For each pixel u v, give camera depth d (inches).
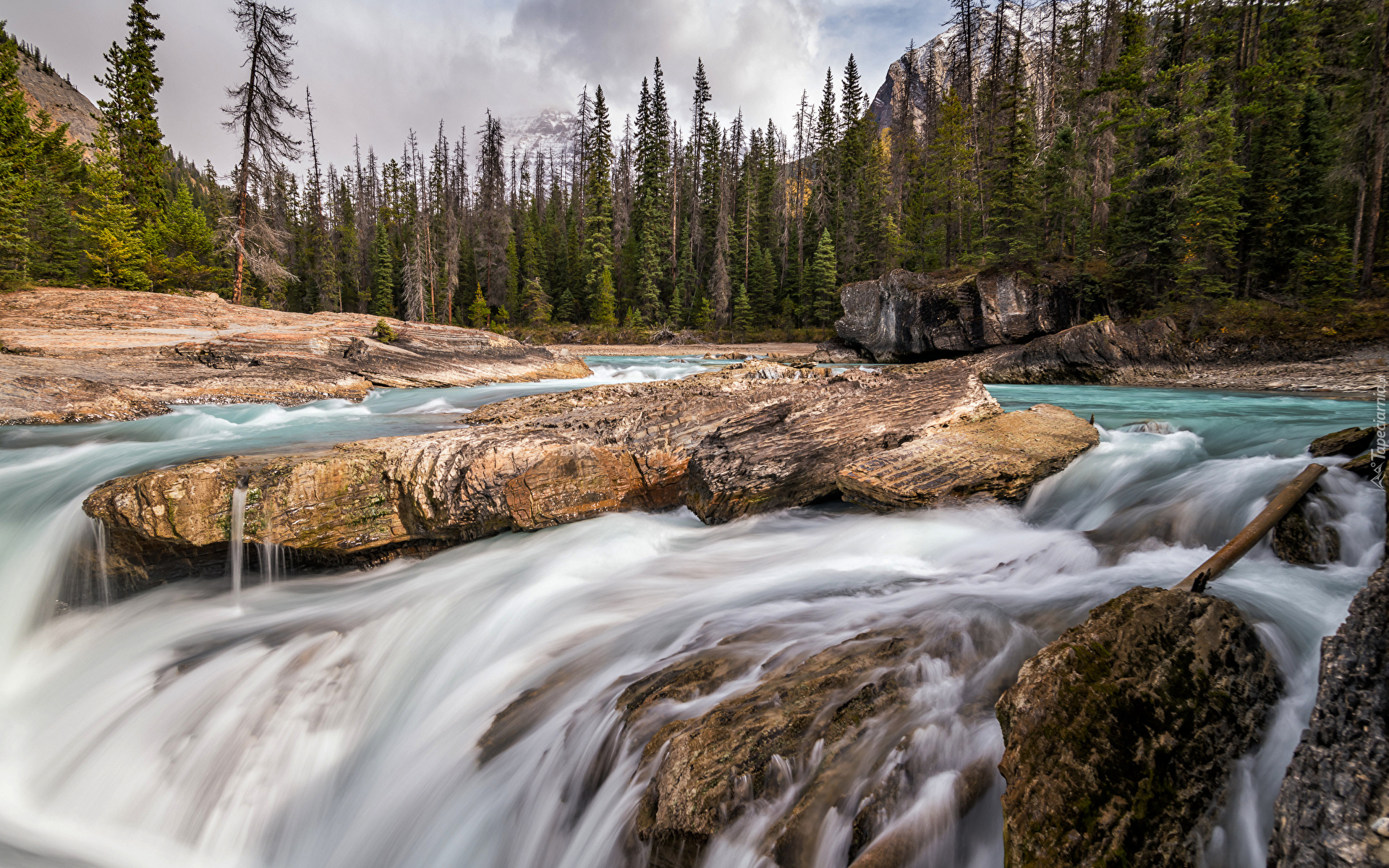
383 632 247.0
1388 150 1014.4
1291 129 1090.7
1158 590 148.8
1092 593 199.9
